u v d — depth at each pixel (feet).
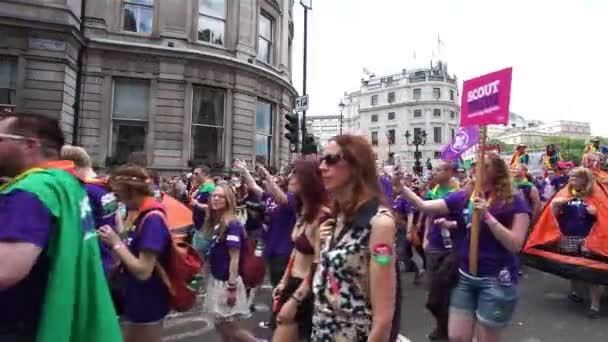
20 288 6.21
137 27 63.16
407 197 14.03
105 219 11.12
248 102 69.05
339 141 7.48
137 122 61.93
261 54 76.02
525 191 27.37
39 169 6.62
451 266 14.21
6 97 52.60
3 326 6.15
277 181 25.58
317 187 10.74
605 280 20.01
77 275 6.56
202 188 28.32
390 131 309.63
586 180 21.90
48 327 6.07
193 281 11.39
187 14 64.49
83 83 59.00
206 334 18.28
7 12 51.83
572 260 21.12
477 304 11.60
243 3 69.51
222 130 66.85
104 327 6.69
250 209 30.17
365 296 7.04
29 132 6.80
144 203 11.19
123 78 61.52
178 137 62.90
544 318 20.74
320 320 7.30
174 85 62.90
